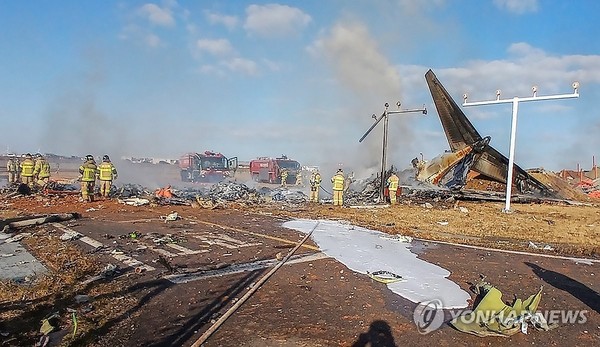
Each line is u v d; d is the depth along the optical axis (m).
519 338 5.60
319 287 7.45
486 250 11.66
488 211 20.94
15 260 8.42
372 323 5.89
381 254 10.35
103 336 5.17
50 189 23.66
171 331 5.38
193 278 7.70
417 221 17.03
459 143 29.19
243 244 11.04
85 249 9.69
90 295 6.57
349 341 5.28
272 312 6.18
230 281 7.59
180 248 10.29
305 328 5.62
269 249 10.50
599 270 9.70
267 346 5.05
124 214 15.88
